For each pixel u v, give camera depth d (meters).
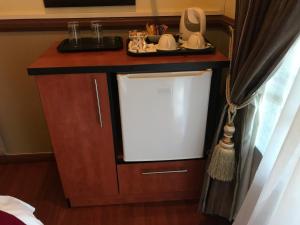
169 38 1.28
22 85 1.75
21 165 1.97
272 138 0.92
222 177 1.25
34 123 1.88
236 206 1.35
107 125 1.30
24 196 1.70
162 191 1.56
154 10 1.60
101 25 1.54
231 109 1.14
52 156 2.00
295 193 0.76
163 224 1.50
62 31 1.61
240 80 1.04
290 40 0.81
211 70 1.20
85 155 1.39
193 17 1.41
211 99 1.30
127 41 1.49
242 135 1.18
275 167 0.84
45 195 1.70
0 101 1.78
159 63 1.17
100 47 1.36
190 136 1.36
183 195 1.62
